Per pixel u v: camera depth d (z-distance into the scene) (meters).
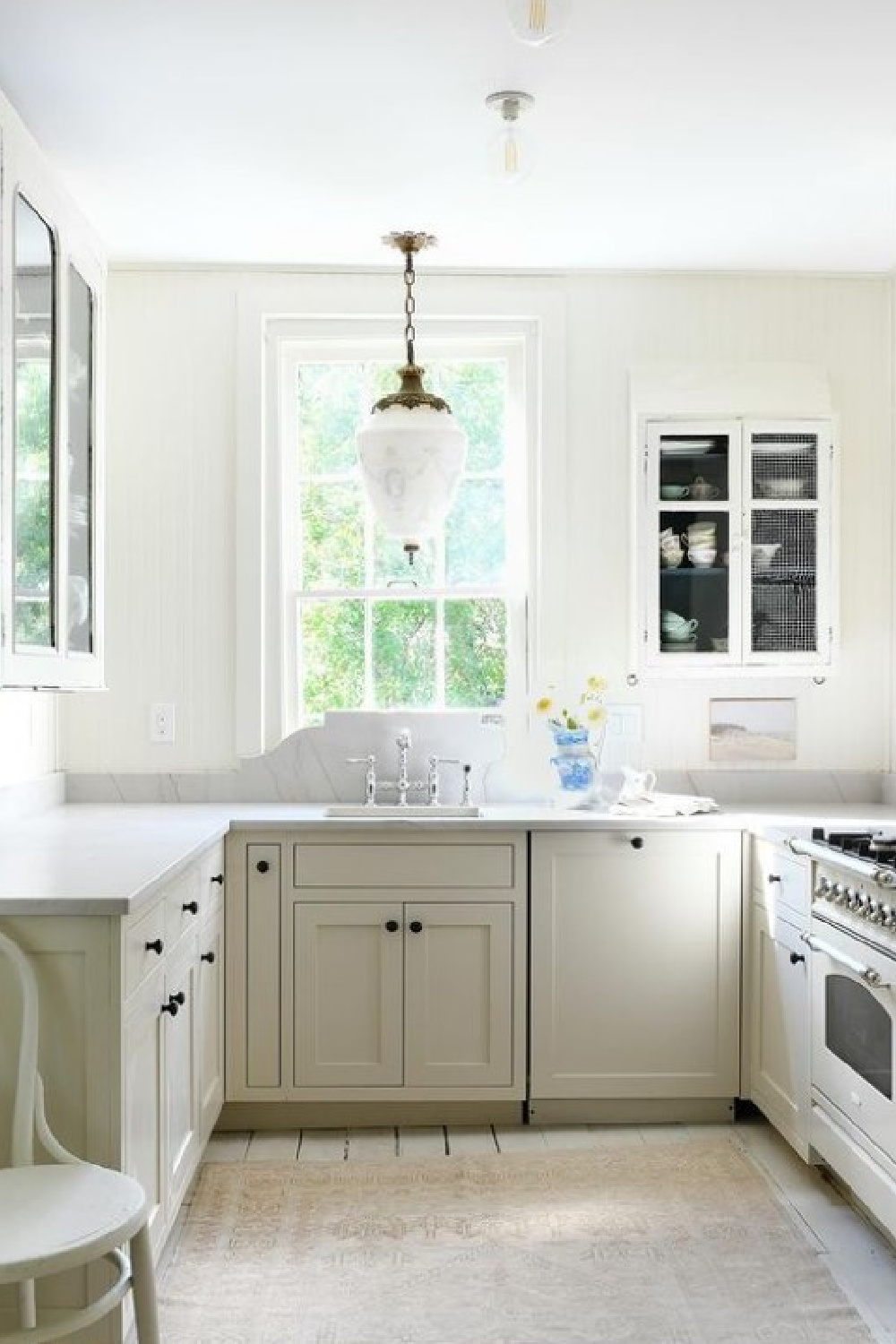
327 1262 2.82
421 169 3.33
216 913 3.44
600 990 3.65
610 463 4.18
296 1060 3.60
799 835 3.32
